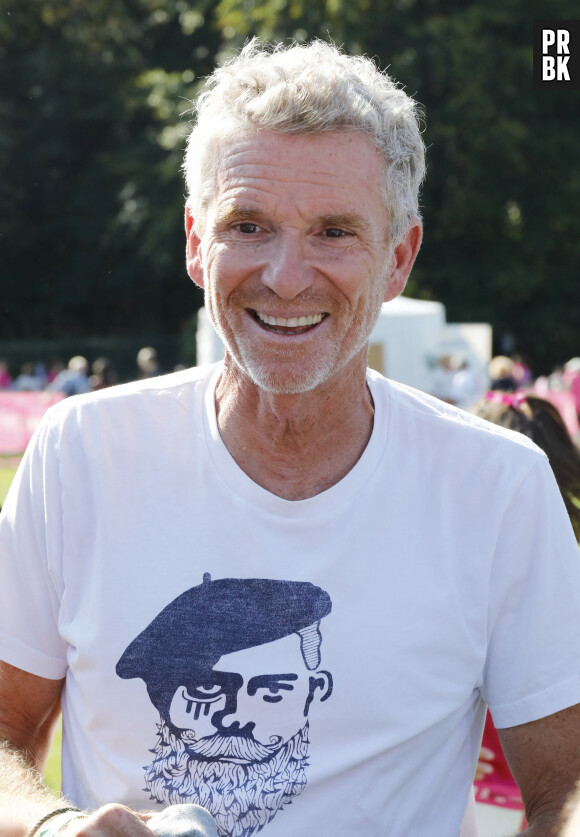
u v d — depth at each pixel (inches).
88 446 68.1
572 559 67.6
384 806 64.1
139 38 1282.0
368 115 63.8
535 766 66.5
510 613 67.0
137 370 1210.6
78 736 66.8
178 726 63.7
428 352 527.8
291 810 62.9
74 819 59.4
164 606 64.9
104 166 1258.6
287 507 65.4
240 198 63.4
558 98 1104.2
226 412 68.2
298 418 65.8
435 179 1079.6
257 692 63.4
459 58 1031.0
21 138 1275.8
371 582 65.0
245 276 64.2
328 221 63.7
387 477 67.3
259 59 66.6
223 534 65.6
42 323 1364.4
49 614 68.3
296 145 62.9
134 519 66.5
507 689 66.9
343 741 63.5
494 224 1131.9
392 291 72.0
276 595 64.5
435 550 66.2
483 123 1049.5
